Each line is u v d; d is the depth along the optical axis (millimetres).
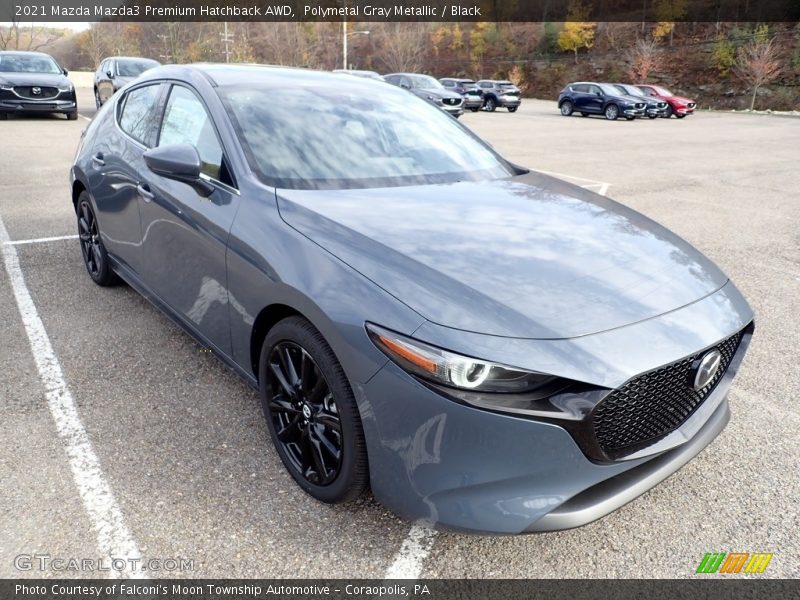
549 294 1996
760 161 13719
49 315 3904
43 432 2686
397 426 1892
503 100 30625
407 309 1896
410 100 3625
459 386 1779
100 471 2447
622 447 1944
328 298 2035
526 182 3160
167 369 3281
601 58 65312
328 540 2158
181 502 2301
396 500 1979
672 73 57219
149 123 3471
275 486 2412
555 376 1779
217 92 3002
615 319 1957
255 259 2355
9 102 14445
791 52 52906
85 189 4184
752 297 4848
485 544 2182
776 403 3217
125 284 4477
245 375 2672
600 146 15820
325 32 81062
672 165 12539
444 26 83625
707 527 2311
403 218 2398
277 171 2648
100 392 3033
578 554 2158
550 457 1815
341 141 2957
